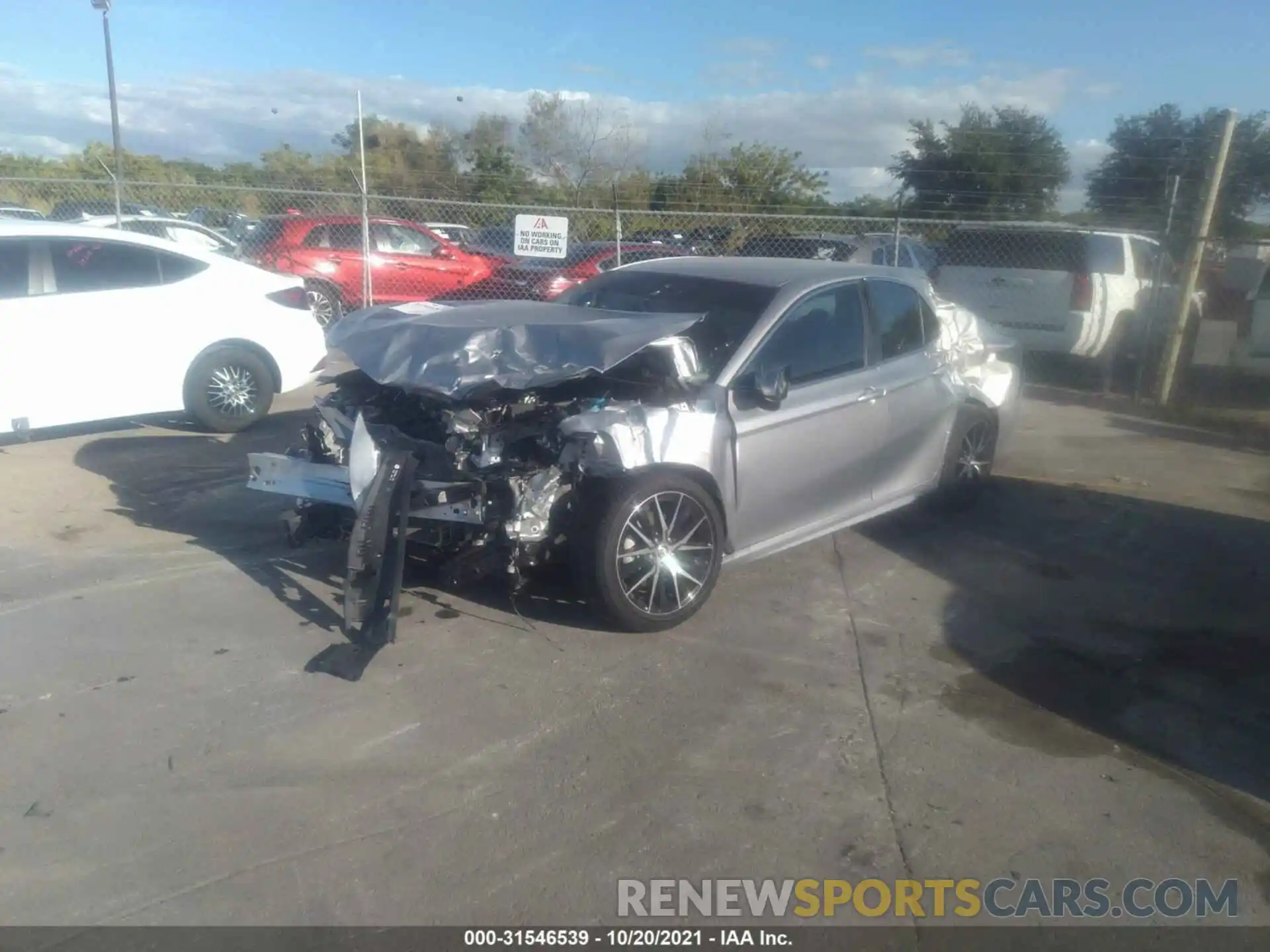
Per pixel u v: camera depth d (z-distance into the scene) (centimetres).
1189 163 2052
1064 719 456
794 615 553
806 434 569
